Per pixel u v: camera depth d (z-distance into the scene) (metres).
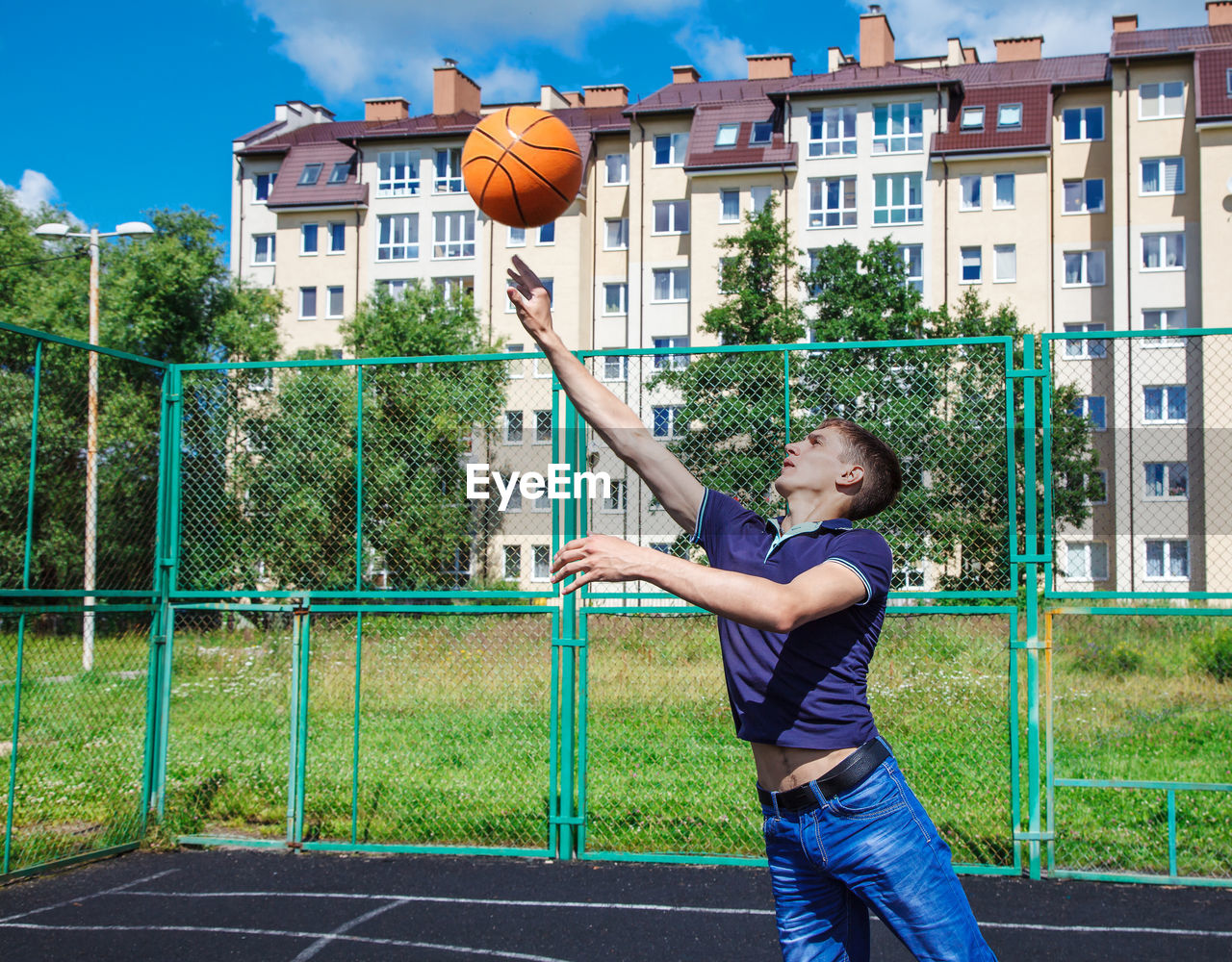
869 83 37.59
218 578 7.52
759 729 2.59
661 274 40.09
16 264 34.09
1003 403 6.59
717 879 6.43
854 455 2.83
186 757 8.31
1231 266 34.16
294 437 7.52
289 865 6.79
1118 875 6.30
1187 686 8.36
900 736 7.01
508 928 5.60
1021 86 37.50
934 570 6.61
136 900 6.07
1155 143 35.38
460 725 8.58
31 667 9.41
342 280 42.91
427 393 7.29
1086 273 36.47
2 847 6.57
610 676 7.50
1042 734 7.14
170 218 31.22
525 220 4.35
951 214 36.91
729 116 39.62
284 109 48.19
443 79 45.75
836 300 27.84
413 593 7.12
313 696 8.94
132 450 7.32
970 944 2.52
